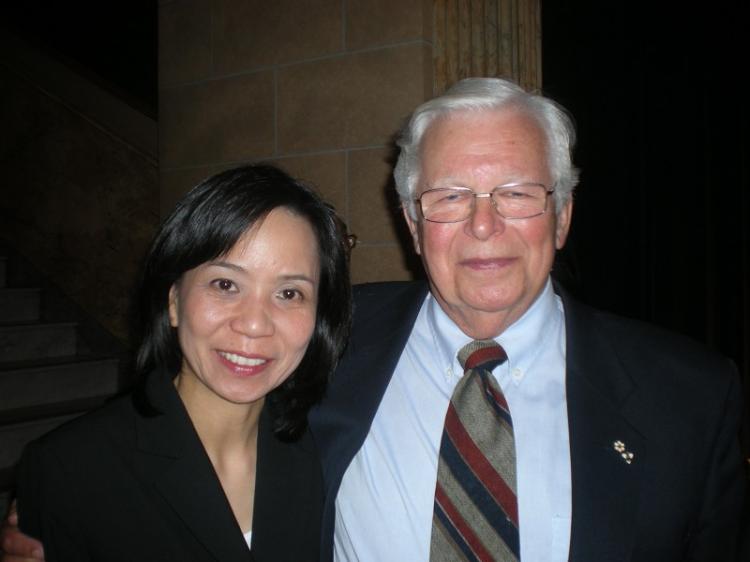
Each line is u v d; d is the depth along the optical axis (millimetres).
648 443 1143
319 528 1287
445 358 1341
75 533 1046
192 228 1097
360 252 2967
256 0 3223
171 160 3537
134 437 1142
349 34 2961
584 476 1128
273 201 1114
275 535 1216
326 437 1336
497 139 1203
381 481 1256
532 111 1239
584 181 4301
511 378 1280
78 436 1111
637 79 4184
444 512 1136
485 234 1178
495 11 2994
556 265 2592
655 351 1263
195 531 1100
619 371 1226
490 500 1122
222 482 1231
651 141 4191
